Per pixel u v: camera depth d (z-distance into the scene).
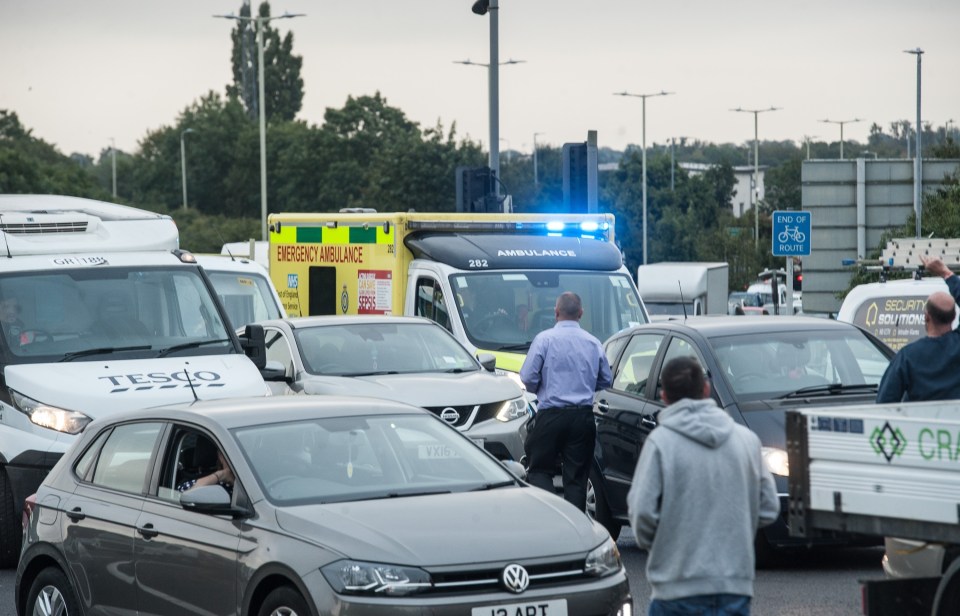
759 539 25.61
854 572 25.91
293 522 17.58
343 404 20.41
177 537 18.59
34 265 31.03
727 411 26.47
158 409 20.38
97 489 20.38
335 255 44.22
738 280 199.62
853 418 15.23
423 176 190.25
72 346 30.20
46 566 21.14
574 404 28.44
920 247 34.81
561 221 44.09
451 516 17.88
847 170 84.38
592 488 29.86
